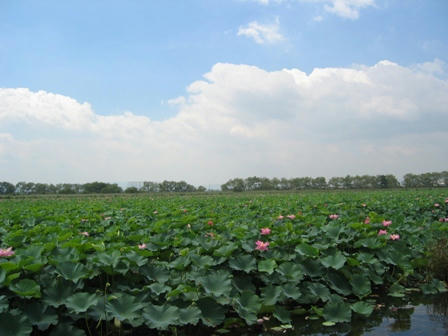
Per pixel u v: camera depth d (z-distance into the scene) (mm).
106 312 4527
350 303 6160
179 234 8164
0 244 8336
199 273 5770
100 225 10445
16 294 4500
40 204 21984
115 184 72938
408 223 10461
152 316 4523
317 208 14930
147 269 5723
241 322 5312
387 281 7188
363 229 8695
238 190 83812
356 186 81125
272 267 6109
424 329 5168
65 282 4941
